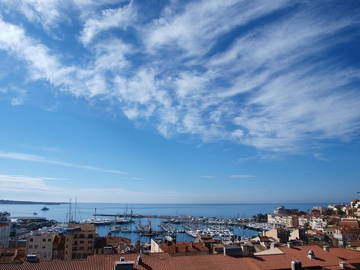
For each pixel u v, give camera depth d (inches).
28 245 5305.1
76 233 5920.3
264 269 2326.5
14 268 1999.3
